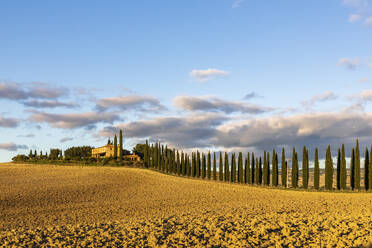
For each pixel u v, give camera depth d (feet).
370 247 70.64
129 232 88.63
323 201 171.32
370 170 232.73
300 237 79.66
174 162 361.51
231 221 101.14
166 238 82.53
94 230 91.04
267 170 269.03
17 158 438.40
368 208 142.00
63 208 167.43
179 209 153.58
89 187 242.78
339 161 242.99
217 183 272.31
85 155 502.79
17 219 138.82
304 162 251.39
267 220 102.06
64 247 75.51
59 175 300.40
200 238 81.41
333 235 79.71
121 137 413.80
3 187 232.94
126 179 286.66
